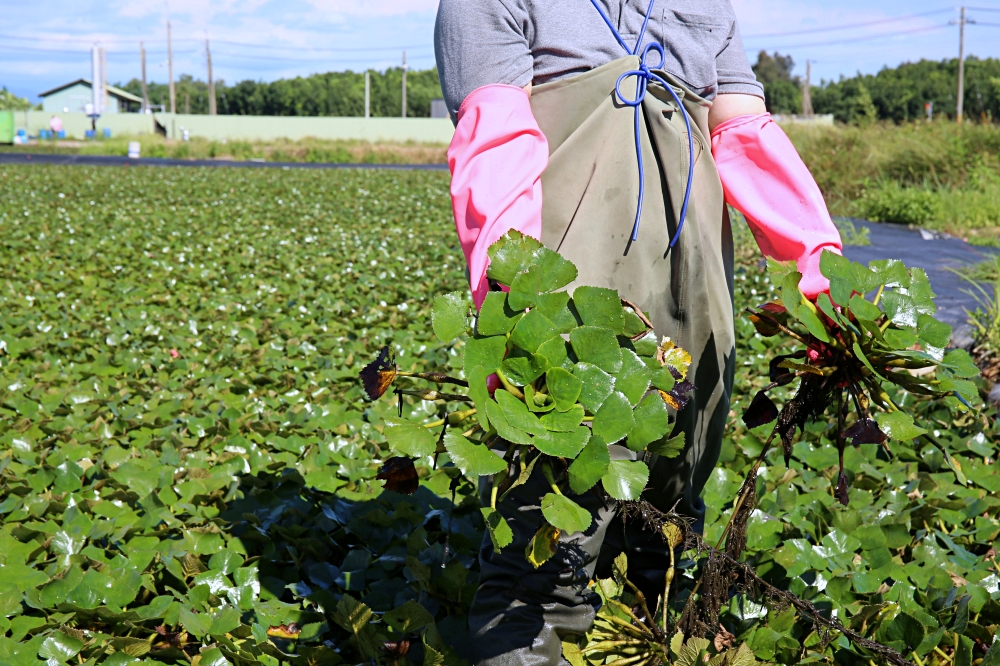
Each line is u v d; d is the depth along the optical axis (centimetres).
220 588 223
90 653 195
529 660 163
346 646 202
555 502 127
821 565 225
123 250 808
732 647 180
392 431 130
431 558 235
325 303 580
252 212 1219
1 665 186
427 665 172
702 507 203
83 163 2989
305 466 304
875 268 156
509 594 164
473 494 279
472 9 160
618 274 161
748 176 177
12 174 2006
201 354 468
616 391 130
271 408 380
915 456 314
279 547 250
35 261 742
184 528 249
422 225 1090
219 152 3919
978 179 1255
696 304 168
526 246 136
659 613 199
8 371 432
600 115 161
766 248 178
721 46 177
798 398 166
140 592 225
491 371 131
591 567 168
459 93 161
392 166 3359
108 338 478
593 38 164
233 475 292
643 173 162
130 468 289
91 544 243
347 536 260
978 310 519
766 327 165
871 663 183
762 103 182
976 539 257
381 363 139
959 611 193
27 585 219
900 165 1379
